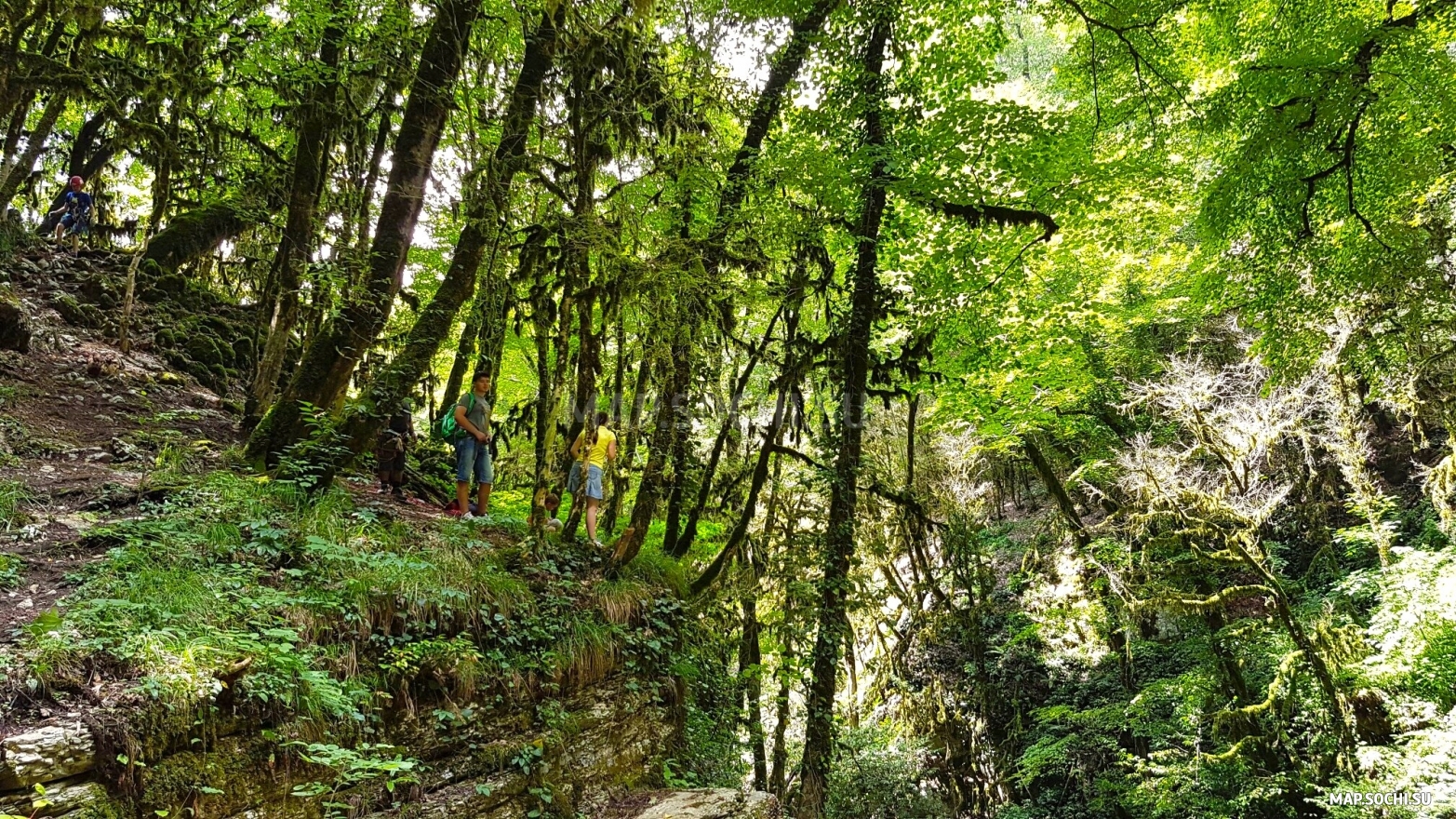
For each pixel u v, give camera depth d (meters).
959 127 10.15
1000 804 16.78
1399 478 17.42
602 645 7.26
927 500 14.75
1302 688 13.30
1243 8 11.45
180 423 9.19
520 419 10.16
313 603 5.33
